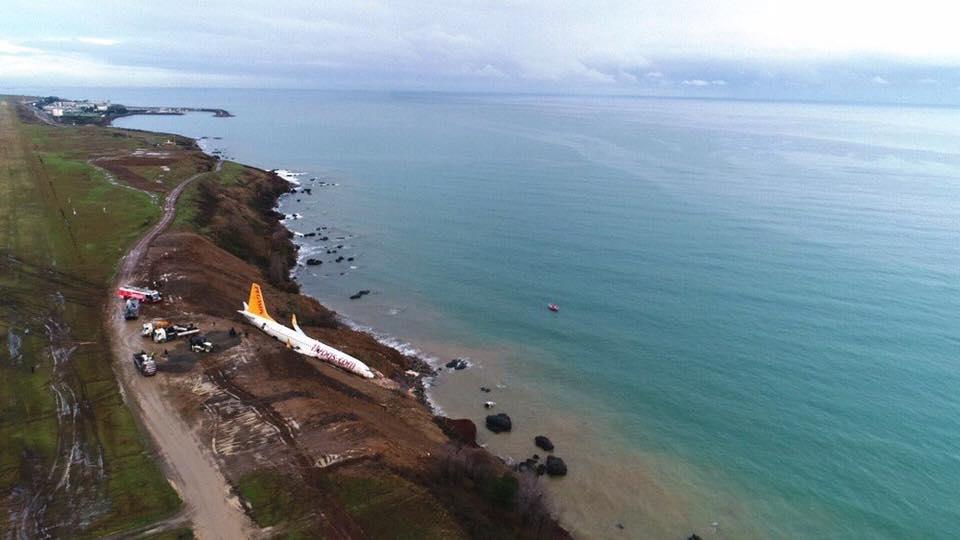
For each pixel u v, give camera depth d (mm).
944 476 63938
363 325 100500
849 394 78500
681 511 60281
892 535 57125
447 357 90562
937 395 77438
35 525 45375
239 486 49844
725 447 69562
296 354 75125
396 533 46406
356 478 51062
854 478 64250
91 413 58875
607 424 74125
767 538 57125
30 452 53031
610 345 93125
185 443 55031
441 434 67625
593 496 62000
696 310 103812
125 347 71688
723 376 83625
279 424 57969
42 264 93688
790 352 89062
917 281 114438
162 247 103938
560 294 112500
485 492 54906
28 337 72062
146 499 48219
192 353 71062
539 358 90000
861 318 99000
